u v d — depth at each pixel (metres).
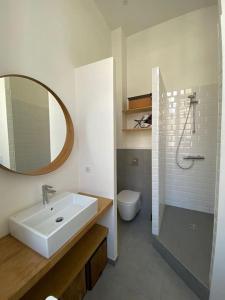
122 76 2.56
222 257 1.03
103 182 1.58
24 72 1.12
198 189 2.35
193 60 2.27
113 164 1.51
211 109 2.18
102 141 1.55
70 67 1.57
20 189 1.12
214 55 2.15
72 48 1.60
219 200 1.00
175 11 2.23
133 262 1.62
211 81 2.17
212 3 2.10
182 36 2.32
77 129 1.68
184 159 2.39
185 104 2.32
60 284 1.00
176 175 2.48
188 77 2.30
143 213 2.59
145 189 2.56
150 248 1.83
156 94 1.71
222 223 1.00
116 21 2.38
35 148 1.25
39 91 1.27
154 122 1.74
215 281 1.07
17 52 1.07
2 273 0.75
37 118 1.26
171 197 2.55
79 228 1.06
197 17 2.22
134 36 2.67
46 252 0.82
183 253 1.52
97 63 1.50
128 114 2.71
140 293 1.31
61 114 1.49
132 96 2.72
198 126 2.27
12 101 1.07
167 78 2.44
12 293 0.65
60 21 1.43
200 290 1.22
